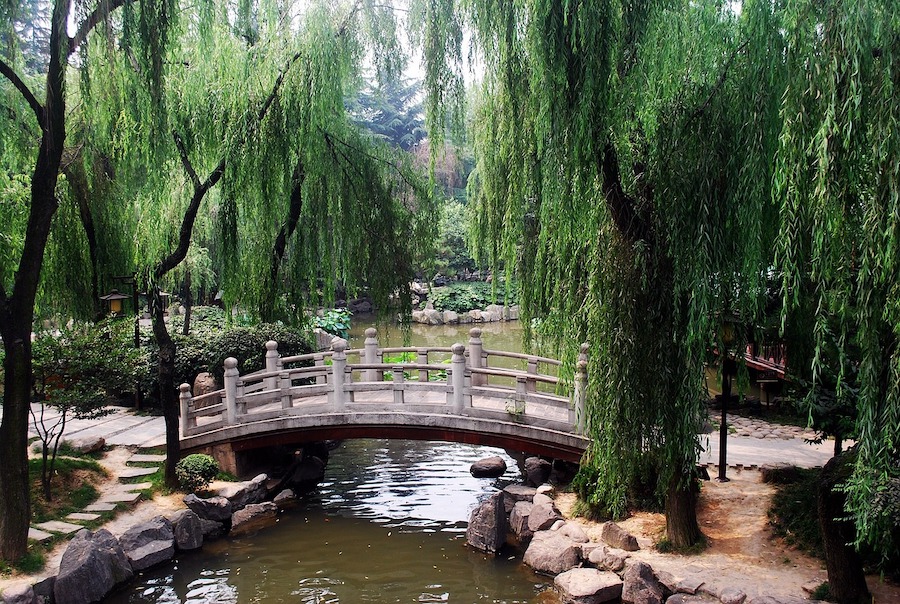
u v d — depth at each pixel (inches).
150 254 424.8
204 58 373.1
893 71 184.5
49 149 299.7
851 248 197.8
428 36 380.2
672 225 249.3
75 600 293.0
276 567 341.1
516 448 401.1
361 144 482.3
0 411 489.4
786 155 199.9
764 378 541.6
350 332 1106.1
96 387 364.5
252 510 397.7
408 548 361.1
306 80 400.5
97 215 517.3
